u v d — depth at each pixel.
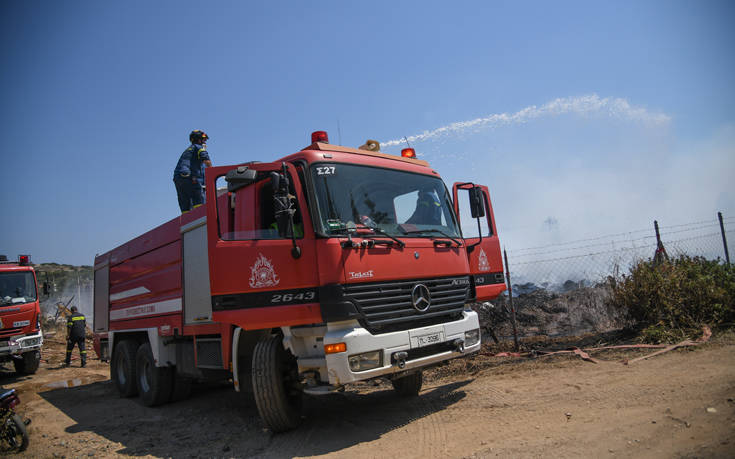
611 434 3.78
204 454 5.00
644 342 7.19
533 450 3.71
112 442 5.87
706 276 7.86
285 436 5.20
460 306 5.78
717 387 4.49
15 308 13.21
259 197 5.33
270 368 5.05
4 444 5.68
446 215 6.34
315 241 4.83
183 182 8.41
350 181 5.34
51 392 10.26
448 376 7.34
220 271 5.09
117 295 9.48
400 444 4.43
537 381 5.91
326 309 4.61
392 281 5.06
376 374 4.66
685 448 3.28
